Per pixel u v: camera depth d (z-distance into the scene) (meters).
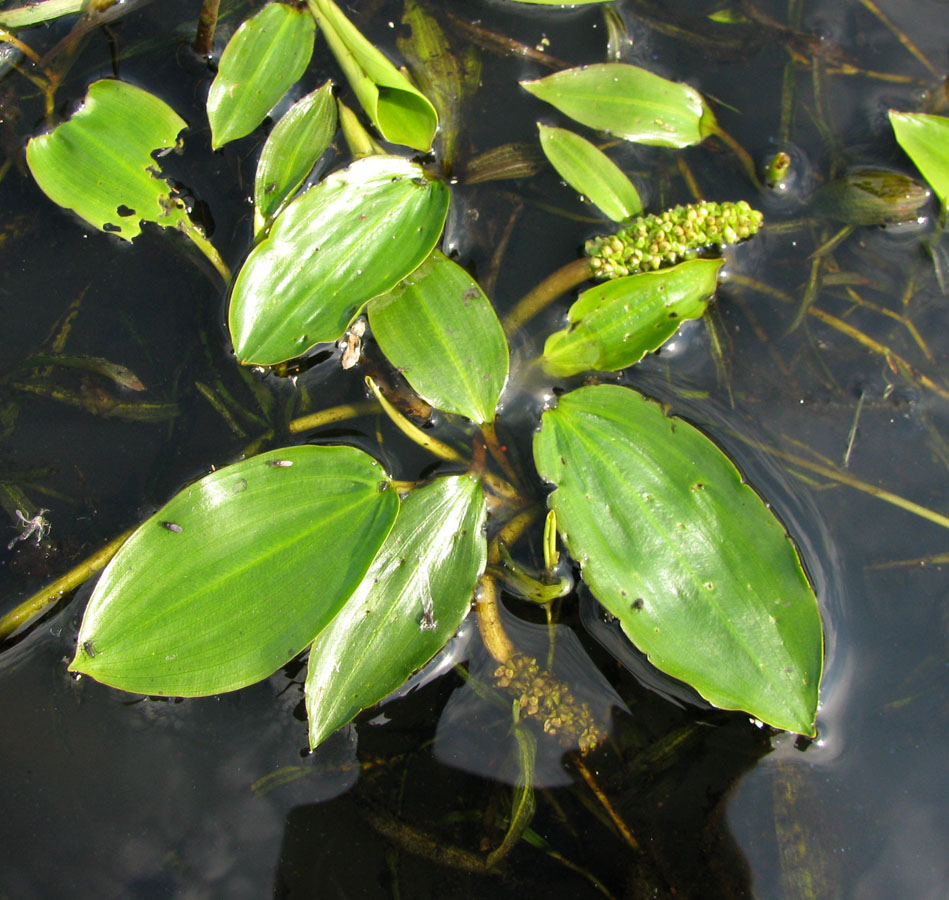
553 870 0.31
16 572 0.33
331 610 0.31
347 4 0.38
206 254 0.35
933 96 0.37
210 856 0.31
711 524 0.31
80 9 0.38
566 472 0.32
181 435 0.34
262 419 0.34
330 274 0.34
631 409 0.33
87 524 0.33
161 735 0.32
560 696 0.32
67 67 0.38
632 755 0.31
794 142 0.37
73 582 0.33
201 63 0.38
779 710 0.30
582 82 0.37
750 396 0.34
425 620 0.31
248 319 0.33
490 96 0.37
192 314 0.35
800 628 0.31
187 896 0.31
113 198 0.35
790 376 0.34
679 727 0.32
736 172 0.37
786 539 0.31
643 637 0.31
